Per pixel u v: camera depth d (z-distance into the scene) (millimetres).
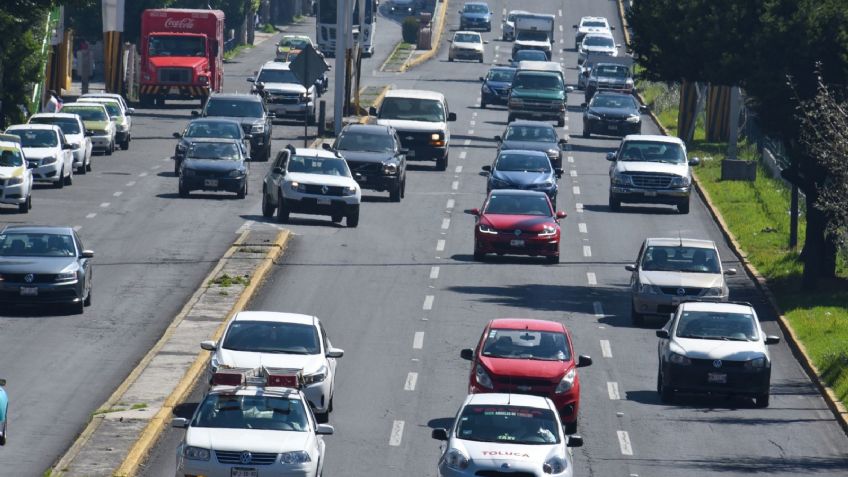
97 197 150125
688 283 105750
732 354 84812
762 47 118375
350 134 160250
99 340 92812
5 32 173000
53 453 68188
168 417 74625
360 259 125938
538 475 60062
